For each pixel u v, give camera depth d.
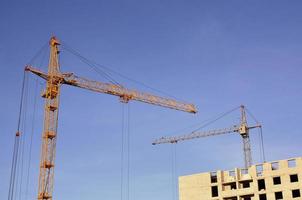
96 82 151.88
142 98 162.38
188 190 140.88
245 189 132.12
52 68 143.75
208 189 137.50
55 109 141.50
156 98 166.12
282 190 126.25
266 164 131.62
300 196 124.00
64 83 145.88
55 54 145.62
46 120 139.12
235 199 135.12
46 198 130.75
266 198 128.38
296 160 127.44
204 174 139.88
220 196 135.12
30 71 139.12
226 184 137.25
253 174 132.75
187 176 142.88
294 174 126.38
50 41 146.38
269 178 129.50
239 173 136.38
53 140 137.50
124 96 157.62
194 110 175.62
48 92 141.25
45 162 133.50
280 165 129.12
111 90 154.88
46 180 132.38
